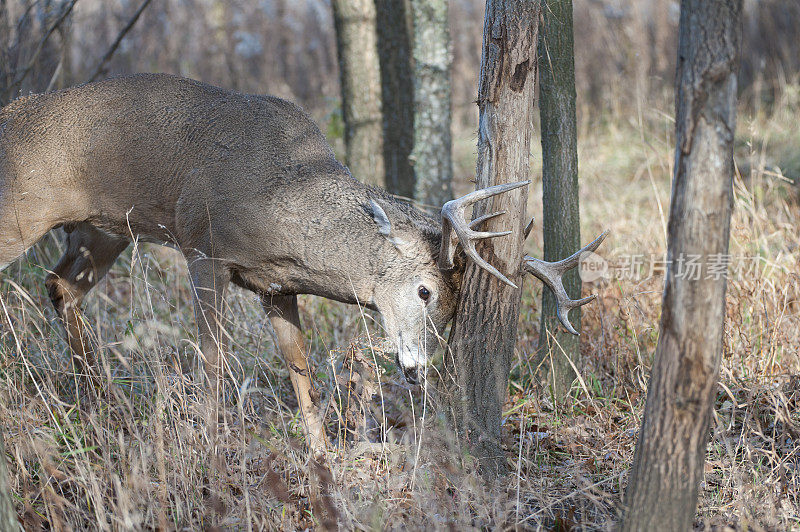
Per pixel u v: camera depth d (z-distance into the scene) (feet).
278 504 21.43
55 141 28.04
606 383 29.99
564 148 28.04
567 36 27.22
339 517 20.48
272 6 90.68
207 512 20.92
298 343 29.09
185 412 22.56
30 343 28.76
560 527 21.01
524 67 21.50
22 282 35.86
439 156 42.16
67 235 31.91
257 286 27.99
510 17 21.22
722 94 15.61
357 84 47.32
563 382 29.12
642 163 58.70
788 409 26.11
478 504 21.11
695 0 15.57
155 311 33.32
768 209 45.75
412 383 26.07
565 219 28.50
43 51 43.55
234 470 22.98
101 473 21.02
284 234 26.22
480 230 22.67
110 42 71.67
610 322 31.71
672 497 17.13
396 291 25.71
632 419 26.78
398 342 25.98
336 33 47.80
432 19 41.01
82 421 23.90
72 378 28.35
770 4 79.97
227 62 84.02
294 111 28.32
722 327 16.57
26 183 28.07
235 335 31.42
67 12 39.73
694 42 15.65
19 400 24.04
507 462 23.89
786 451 23.86
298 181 26.40
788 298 32.45
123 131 27.81
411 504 21.52
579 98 74.49
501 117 21.79
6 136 28.37
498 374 23.35
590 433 26.43
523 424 26.02
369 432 27.45
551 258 28.89
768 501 20.93
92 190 28.63
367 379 25.17
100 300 35.76
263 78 84.94
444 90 41.81
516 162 22.03
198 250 26.91
